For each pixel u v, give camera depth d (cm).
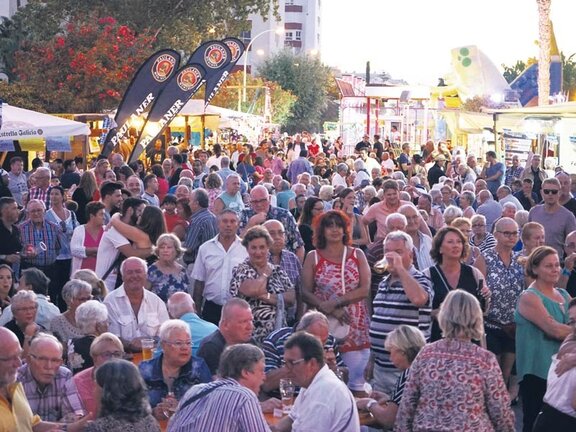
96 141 3011
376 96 5022
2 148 2500
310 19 12875
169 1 5219
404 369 727
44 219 1361
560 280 1091
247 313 759
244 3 5450
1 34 4997
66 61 4016
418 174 2711
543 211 1389
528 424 929
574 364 753
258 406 598
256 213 1234
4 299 991
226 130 4381
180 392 738
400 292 900
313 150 4394
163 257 1038
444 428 651
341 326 959
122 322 920
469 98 5084
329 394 652
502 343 1066
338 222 976
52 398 736
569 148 2727
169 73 2469
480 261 1066
